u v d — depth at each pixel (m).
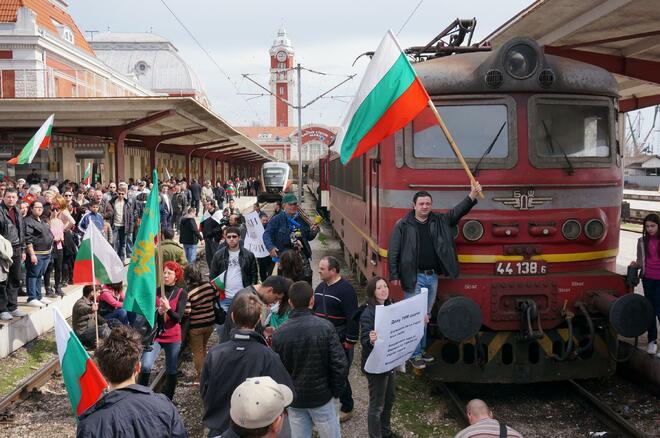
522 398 7.34
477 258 6.93
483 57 7.39
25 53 27.31
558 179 7.00
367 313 5.46
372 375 5.46
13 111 16.45
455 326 6.30
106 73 36.50
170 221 18.36
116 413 3.34
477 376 6.88
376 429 5.53
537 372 6.89
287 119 120.56
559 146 7.08
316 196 36.84
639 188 55.81
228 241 7.84
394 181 7.21
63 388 8.02
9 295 9.58
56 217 11.27
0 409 6.99
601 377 7.50
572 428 6.44
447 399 7.20
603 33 12.62
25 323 9.59
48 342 9.79
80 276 7.80
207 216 13.23
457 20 8.41
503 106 7.00
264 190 45.78
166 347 6.59
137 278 5.81
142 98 16.55
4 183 14.39
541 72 6.95
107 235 13.44
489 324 6.72
